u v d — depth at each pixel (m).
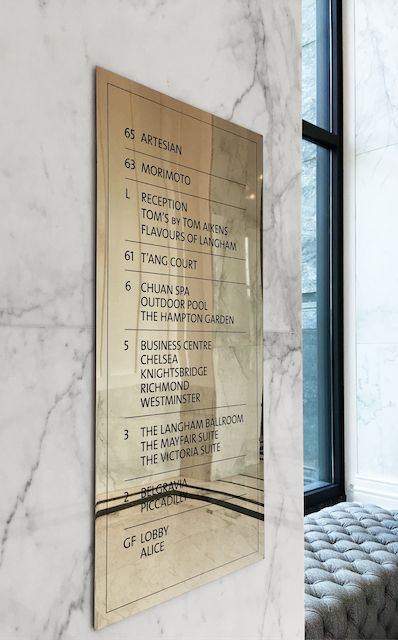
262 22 0.97
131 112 0.75
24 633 0.63
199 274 0.84
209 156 0.86
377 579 1.63
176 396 0.80
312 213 2.58
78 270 0.69
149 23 0.78
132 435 0.74
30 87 0.65
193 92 0.84
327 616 1.47
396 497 2.38
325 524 2.05
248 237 0.93
